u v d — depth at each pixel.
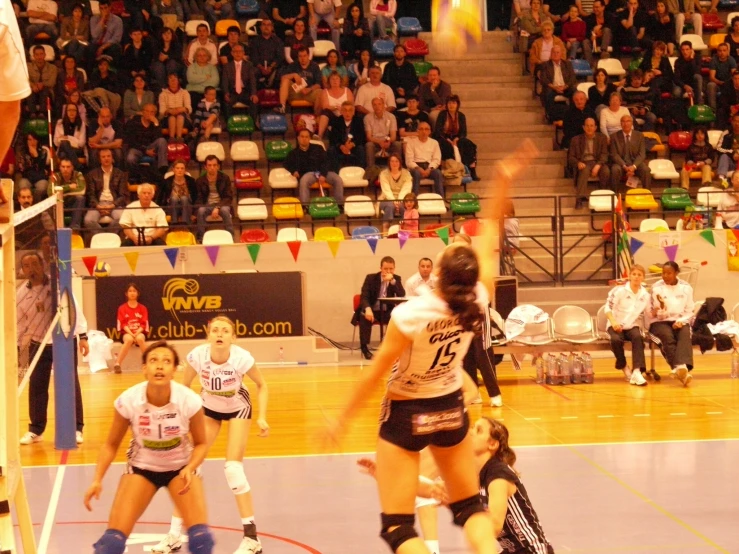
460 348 3.80
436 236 16.86
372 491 7.68
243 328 15.21
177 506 5.25
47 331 5.82
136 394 5.12
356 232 17.17
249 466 8.62
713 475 8.03
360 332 15.52
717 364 14.72
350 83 20.48
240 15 22.08
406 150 18.53
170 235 16.73
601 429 9.99
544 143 20.11
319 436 3.80
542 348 12.99
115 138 18.22
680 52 20.81
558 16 22.89
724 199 18.06
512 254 17.14
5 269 4.15
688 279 16.50
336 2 21.95
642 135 18.86
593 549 6.14
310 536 6.52
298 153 18.30
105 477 8.30
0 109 3.48
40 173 16.92
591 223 18.03
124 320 14.86
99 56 19.55
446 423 3.85
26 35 19.86
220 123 19.69
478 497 4.02
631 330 12.85
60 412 9.42
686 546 6.18
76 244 16.27
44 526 6.84
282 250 16.42
